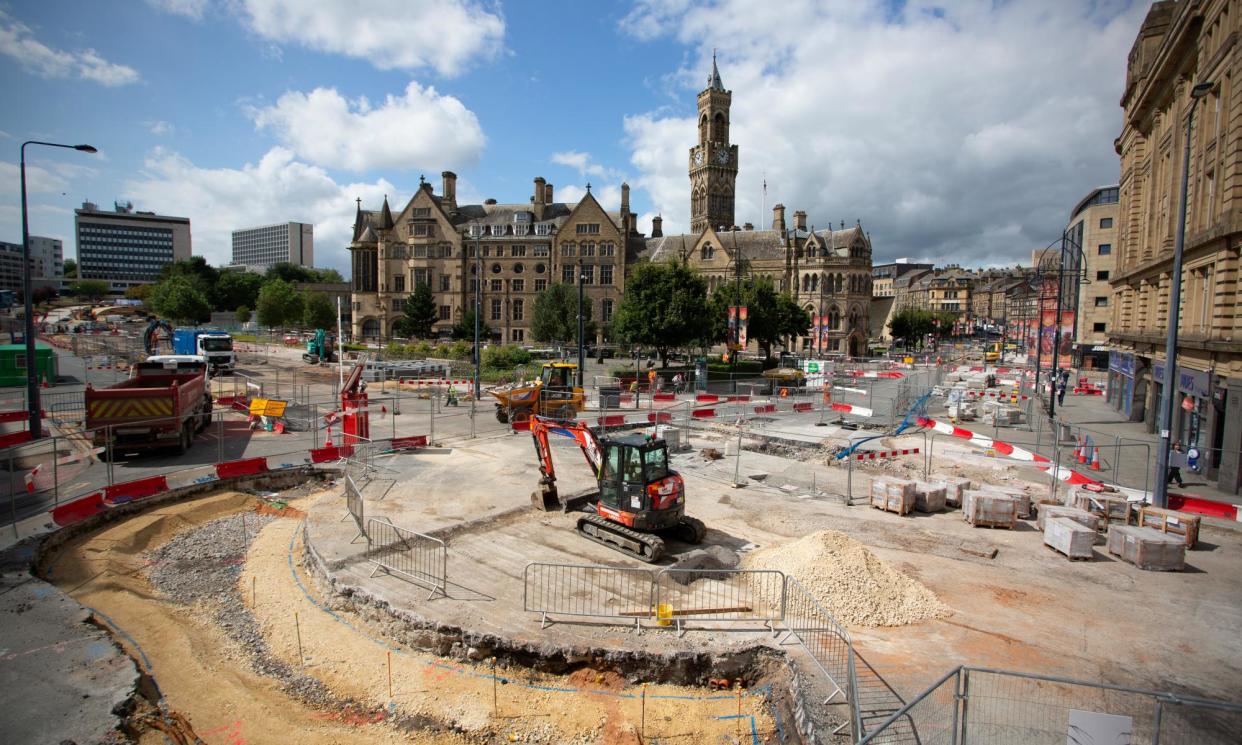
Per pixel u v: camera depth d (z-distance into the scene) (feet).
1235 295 69.36
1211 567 49.42
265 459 71.31
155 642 38.24
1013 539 55.62
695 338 175.42
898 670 34.30
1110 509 57.62
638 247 348.59
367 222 352.69
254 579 48.11
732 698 35.04
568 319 249.55
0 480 65.77
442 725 32.32
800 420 114.73
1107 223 266.77
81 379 140.67
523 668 36.88
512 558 49.93
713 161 380.99
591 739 31.63
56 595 41.86
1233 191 68.80
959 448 92.68
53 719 29.53
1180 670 34.58
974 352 367.25
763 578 44.19
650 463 51.37
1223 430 72.95
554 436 97.86
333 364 196.13
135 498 60.49
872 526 58.90
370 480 71.00
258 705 33.32
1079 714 24.39
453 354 208.74
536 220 340.39
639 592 44.11
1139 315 116.98
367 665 37.24
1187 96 91.20
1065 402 153.48
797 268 320.91
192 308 334.65
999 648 36.83
